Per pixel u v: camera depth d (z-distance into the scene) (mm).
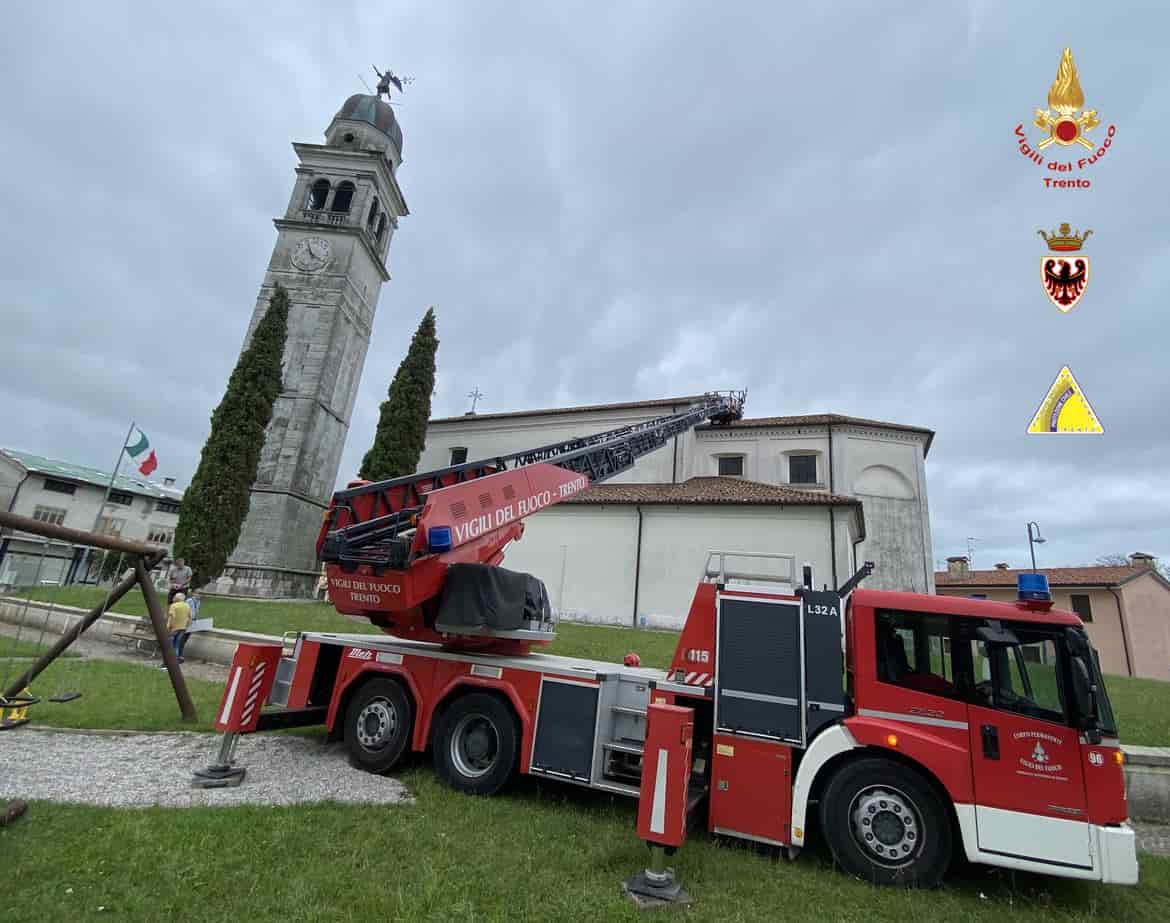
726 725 5758
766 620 5977
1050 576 36219
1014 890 5219
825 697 5574
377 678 7520
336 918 3811
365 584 7160
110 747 7246
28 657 12461
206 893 4008
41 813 5004
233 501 22844
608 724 6320
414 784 6750
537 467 9211
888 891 4941
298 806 5688
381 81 38531
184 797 5773
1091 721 4941
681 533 22391
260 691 7004
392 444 27094
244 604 21328
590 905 4227
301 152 33031
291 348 29719
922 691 5453
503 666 6836
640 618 21875
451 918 3916
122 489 47625
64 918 3561
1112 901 5125
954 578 40438
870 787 5359
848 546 20188
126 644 14898
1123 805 4812
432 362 29078
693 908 4375
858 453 26906
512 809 6109
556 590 23391
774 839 5324
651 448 19766
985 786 5062
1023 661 5332
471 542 7746
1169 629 32406
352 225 31906
